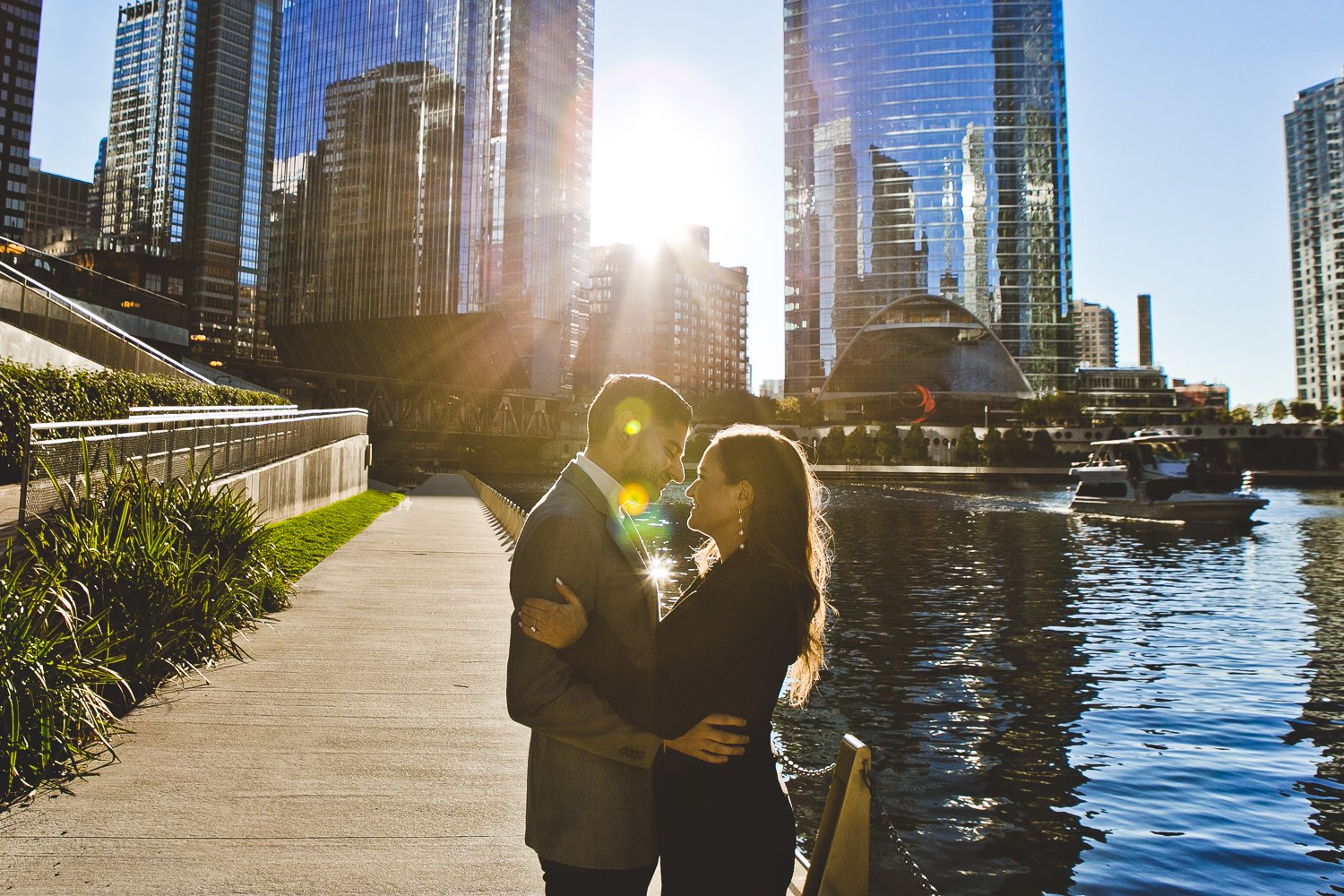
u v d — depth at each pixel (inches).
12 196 5310.0
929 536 1673.2
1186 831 323.0
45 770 195.6
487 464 5506.9
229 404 886.4
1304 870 291.9
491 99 5634.8
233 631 338.3
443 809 189.2
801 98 6968.5
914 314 6663.4
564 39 5856.3
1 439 400.8
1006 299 6555.1
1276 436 5019.7
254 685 284.8
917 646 658.2
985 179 6594.5
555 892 89.7
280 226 6624.0
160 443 483.2
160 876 153.3
